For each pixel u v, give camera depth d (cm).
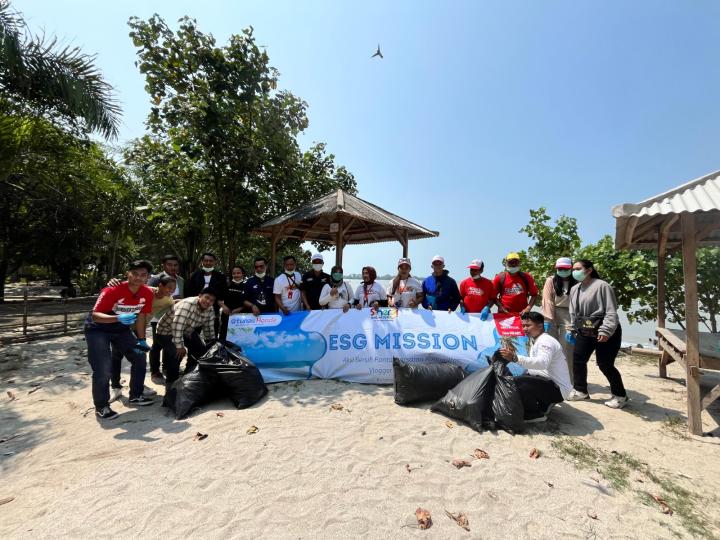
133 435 373
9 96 769
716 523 256
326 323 579
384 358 552
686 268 402
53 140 881
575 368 508
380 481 292
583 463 330
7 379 573
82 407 456
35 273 3350
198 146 898
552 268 892
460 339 560
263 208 1048
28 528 239
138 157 1077
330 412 429
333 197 877
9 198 1355
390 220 869
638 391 548
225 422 399
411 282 646
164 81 864
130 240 2238
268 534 233
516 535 238
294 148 1034
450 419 413
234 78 902
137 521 244
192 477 294
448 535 236
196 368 456
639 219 459
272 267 909
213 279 615
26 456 336
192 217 947
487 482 294
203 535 232
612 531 244
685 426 416
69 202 1400
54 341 869
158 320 569
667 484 301
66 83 759
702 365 414
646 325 1209
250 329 570
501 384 404
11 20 712
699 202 381
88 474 302
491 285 606
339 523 244
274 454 329
